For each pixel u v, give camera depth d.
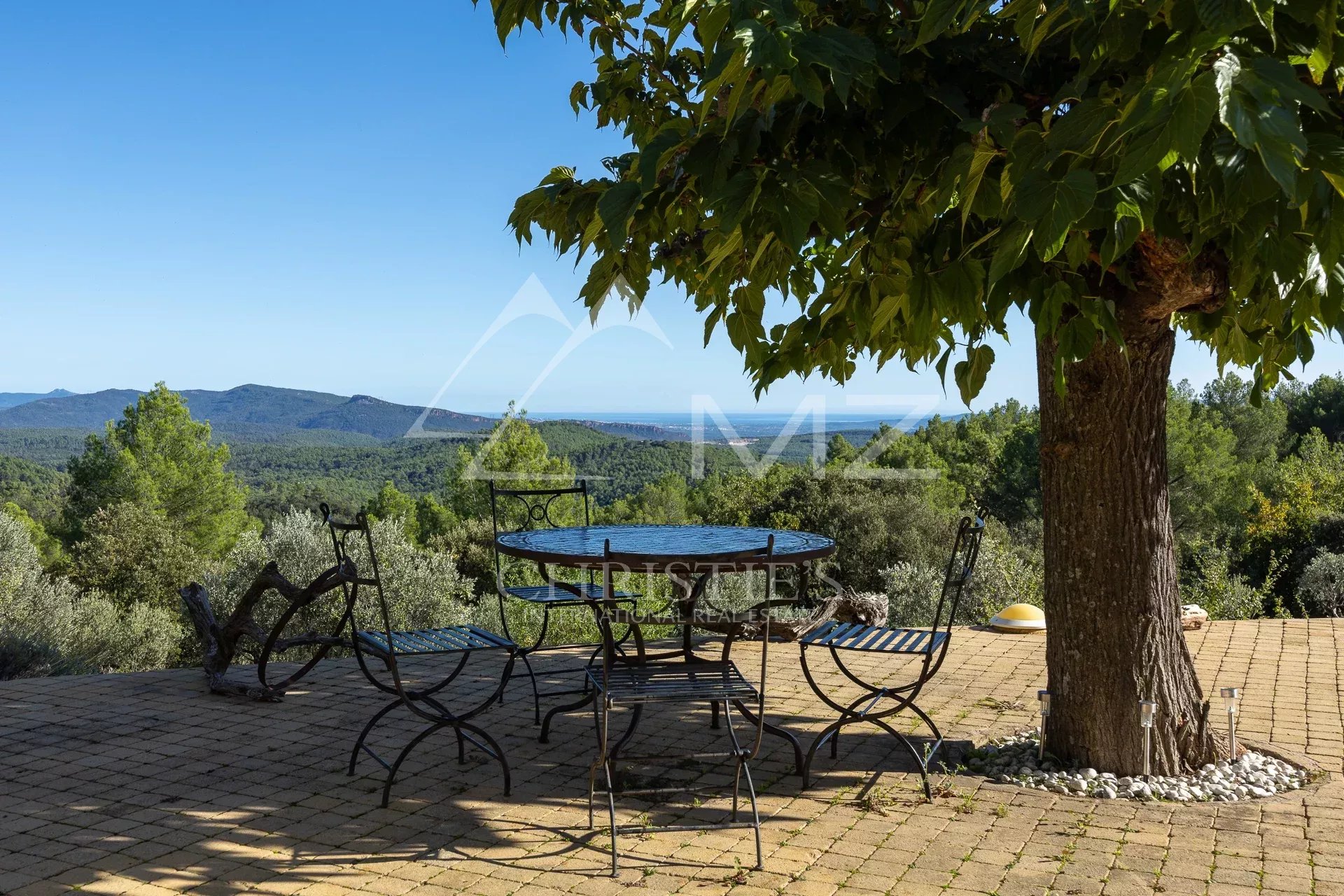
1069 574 3.78
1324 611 13.83
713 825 3.21
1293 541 26.44
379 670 5.80
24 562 14.84
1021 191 1.97
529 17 3.95
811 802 3.45
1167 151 1.59
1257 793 3.52
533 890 2.67
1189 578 26.81
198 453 34.81
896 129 2.74
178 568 25.52
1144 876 2.76
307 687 5.34
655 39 3.96
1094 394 3.66
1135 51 2.11
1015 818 3.28
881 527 20.14
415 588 11.13
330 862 2.88
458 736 3.92
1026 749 3.99
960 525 3.54
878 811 3.35
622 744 3.32
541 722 4.60
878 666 5.77
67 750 4.09
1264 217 2.02
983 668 5.71
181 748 4.14
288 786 3.61
